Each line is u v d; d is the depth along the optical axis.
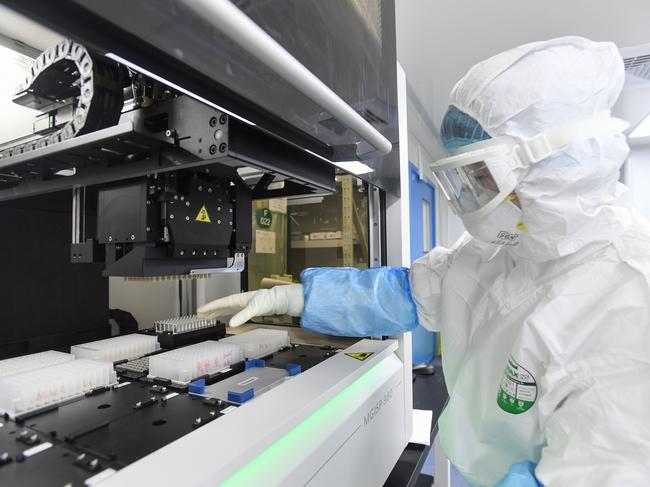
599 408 0.50
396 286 0.97
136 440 0.53
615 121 0.59
